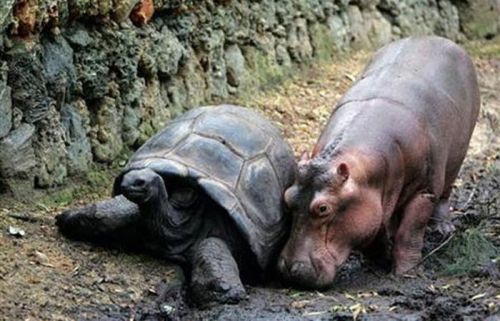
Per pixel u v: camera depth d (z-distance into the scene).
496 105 15.74
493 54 18.97
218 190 8.47
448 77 9.48
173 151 8.76
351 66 16.47
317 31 16.22
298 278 8.31
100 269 8.49
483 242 9.46
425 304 8.12
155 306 8.10
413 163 8.87
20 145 9.44
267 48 14.72
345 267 9.25
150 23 11.82
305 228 8.37
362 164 8.44
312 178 8.30
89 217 8.78
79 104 10.45
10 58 9.34
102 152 10.73
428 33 19.03
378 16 17.95
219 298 8.07
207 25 13.06
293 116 13.95
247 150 8.94
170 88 12.22
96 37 10.59
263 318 7.82
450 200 11.55
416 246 9.11
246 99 13.92
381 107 8.91
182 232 8.66
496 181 12.35
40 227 9.10
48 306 7.76
